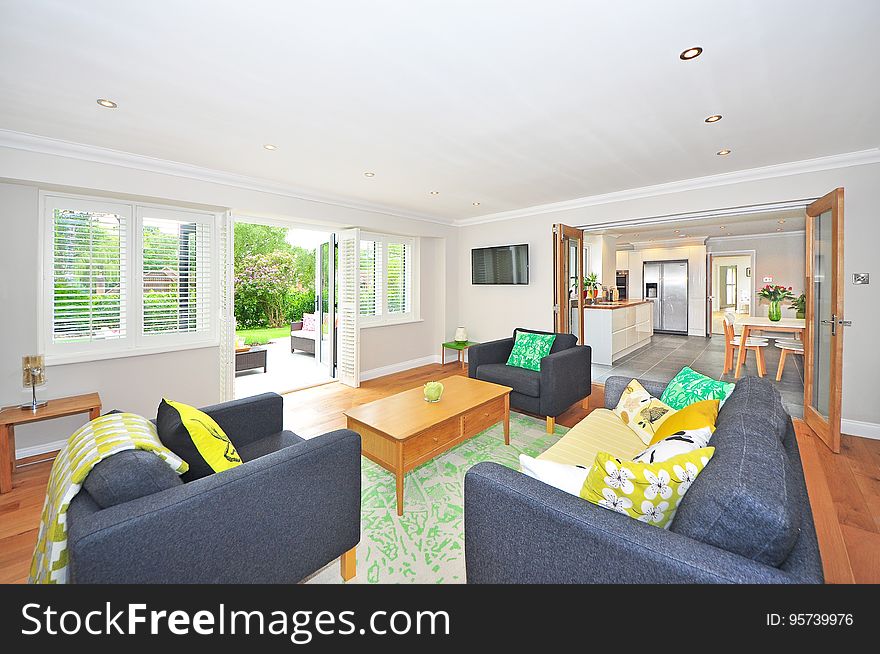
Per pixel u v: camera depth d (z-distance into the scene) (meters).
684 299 9.73
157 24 1.65
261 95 2.27
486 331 6.25
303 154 3.23
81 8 1.54
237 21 1.63
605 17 1.63
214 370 4.00
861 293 3.32
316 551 1.60
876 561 1.89
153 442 1.43
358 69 2.01
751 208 3.87
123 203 3.46
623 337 6.91
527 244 5.59
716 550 0.97
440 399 2.97
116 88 2.17
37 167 2.86
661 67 2.02
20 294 3.00
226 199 3.81
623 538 1.04
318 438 1.66
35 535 2.13
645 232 8.30
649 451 1.47
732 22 1.67
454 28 1.70
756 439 1.25
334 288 5.48
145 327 3.61
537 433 3.47
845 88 2.23
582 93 2.27
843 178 3.36
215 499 1.30
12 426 2.80
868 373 3.32
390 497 2.48
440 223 6.23
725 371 5.80
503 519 1.29
